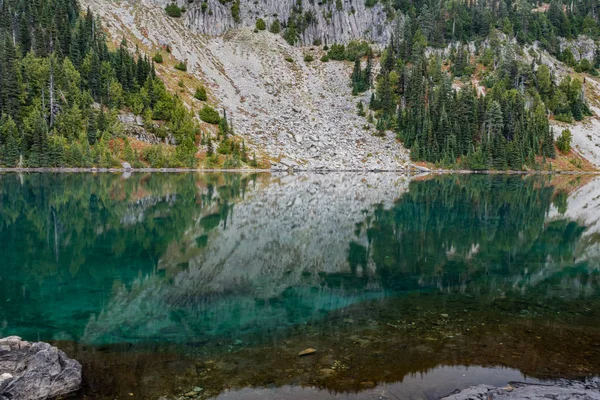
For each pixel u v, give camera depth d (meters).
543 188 69.62
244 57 160.25
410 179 88.12
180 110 104.38
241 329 12.97
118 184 60.91
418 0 194.62
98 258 22.17
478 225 34.38
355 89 147.25
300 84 152.12
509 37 182.75
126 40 132.88
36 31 103.69
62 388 9.05
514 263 22.30
